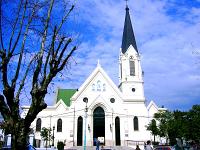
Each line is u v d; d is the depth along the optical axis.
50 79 12.45
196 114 54.81
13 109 11.83
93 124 74.19
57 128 74.94
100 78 77.38
